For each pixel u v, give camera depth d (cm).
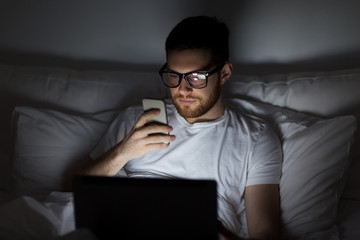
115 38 182
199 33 122
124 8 176
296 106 152
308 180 127
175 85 125
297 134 137
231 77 163
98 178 85
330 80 152
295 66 176
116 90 160
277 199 127
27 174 141
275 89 156
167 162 133
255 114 147
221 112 136
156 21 177
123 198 84
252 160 131
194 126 133
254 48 176
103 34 182
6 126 161
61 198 123
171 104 143
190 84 123
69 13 180
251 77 163
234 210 130
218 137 133
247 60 178
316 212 123
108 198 84
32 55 188
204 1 171
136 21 178
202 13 173
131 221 86
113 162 125
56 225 109
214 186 81
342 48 170
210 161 131
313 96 150
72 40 184
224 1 169
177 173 132
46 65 189
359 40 167
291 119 144
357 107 146
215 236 84
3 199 138
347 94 147
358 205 136
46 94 160
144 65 185
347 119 129
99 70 172
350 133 128
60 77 163
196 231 84
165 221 84
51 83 162
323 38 170
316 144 130
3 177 153
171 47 122
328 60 173
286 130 142
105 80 162
